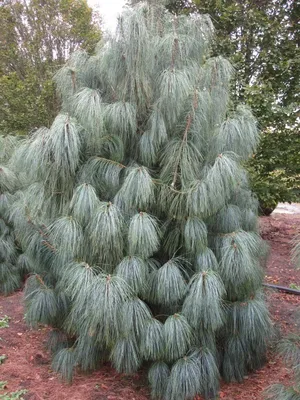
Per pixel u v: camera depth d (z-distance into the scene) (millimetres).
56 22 9297
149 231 2316
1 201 4973
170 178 2541
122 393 2812
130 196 2381
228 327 2807
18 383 3012
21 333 3939
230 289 2699
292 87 6645
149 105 2621
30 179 2869
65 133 2297
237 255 2549
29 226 3229
